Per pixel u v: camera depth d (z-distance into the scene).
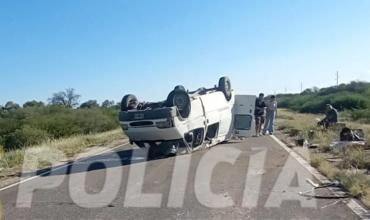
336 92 77.38
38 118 44.06
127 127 15.41
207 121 16.73
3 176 13.16
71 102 81.62
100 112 53.16
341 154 13.80
